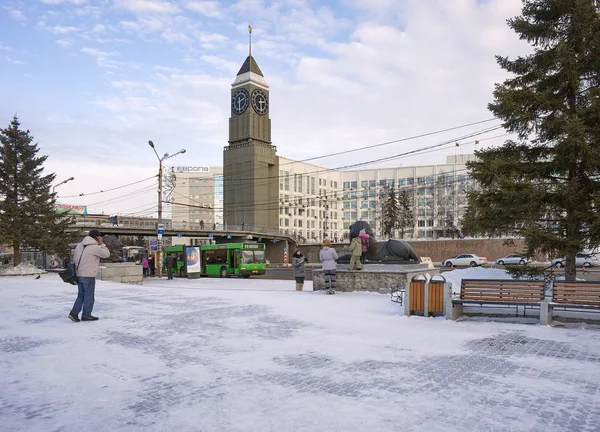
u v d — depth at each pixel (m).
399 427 3.84
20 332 8.45
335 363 6.03
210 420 4.06
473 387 4.96
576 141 12.17
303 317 9.91
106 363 6.14
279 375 5.50
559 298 8.95
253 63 108.62
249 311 10.86
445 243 65.25
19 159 34.72
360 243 15.91
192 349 6.92
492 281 9.52
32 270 30.12
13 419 4.14
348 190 139.12
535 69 14.62
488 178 14.39
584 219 13.04
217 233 73.44
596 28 13.34
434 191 122.31
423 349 6.82
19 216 34.41
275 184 108.56
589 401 4.49
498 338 7.60
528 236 13.23
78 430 3.87
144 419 4.11
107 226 57.50
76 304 9.58
